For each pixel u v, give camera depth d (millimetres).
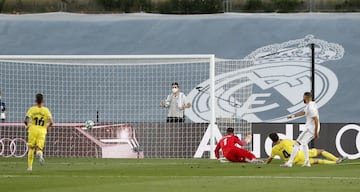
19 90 124750
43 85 125812
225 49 142500
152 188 50562
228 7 154375
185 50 144000
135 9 156375
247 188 50812
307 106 78375
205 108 123125
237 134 105188
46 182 56375
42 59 111000
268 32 143750
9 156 103250
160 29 147875
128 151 103312
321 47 140000
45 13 154875
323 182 56719
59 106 125625
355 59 138000
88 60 117125
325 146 101375
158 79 127688
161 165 83000
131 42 146500
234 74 128500
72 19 151250
